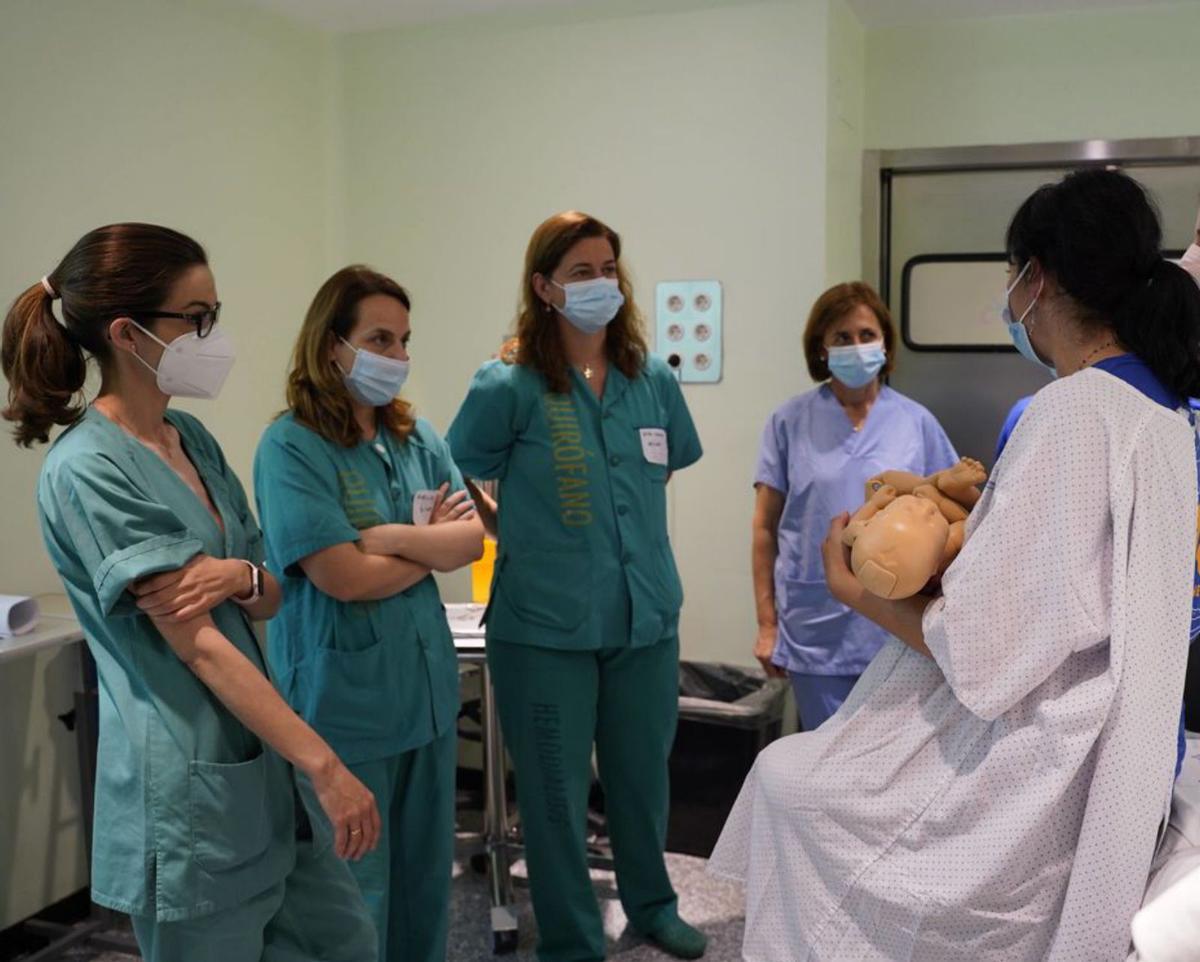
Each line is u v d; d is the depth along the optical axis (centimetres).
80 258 156
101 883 159
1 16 266
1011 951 129
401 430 234
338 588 209
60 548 157
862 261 389
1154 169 365
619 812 270
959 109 376
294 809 173
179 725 156
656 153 348
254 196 349
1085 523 122
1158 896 116
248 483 351
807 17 329
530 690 251
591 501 249
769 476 291
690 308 348
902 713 142
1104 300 130
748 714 313
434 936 232
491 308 371
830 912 141
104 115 294
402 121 376
